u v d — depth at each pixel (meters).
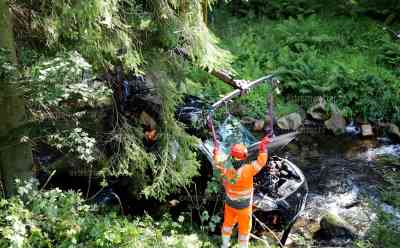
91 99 6.47
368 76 12.15
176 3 6.42
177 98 7.06
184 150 7.00
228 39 14.38
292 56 13.38
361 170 9.70
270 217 7.00
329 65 12.79
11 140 5.68
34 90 5.06
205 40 6.59
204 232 7.10
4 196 5.67
